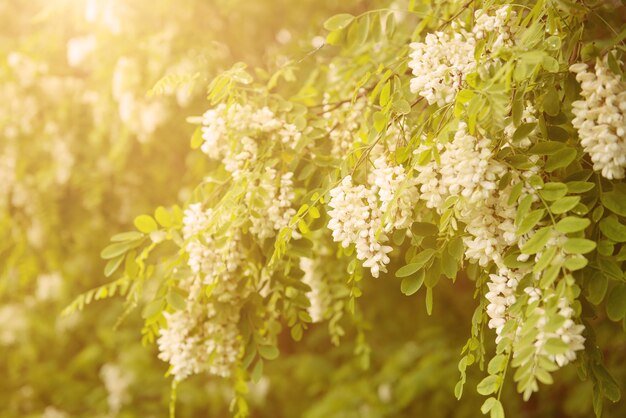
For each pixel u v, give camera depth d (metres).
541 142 1.71
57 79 5.07
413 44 1.90
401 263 3.99
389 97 2.04
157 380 5.87
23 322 6.08
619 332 4.67
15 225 4.95
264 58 5.04
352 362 5.85
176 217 2.47
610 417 4.76
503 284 1.71
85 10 4.90
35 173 5.04
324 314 3.02
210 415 6.11
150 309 2.37
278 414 6.11
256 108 2.39
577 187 1.65
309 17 5.14
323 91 3.10
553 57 1.81
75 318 6.11
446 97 1.82
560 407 5.36
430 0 2.62
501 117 1.58
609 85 1.58
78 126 5.16
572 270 1.54
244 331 2.36
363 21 2.30
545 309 1.51
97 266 5.76
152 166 5.28
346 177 1.90
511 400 5.34
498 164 1.66
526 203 1.62
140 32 4.76
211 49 4.51
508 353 1.65
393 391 5.40
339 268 2.94
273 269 2.28
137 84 4.54
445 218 1.74
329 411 5.34
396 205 1.83
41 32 5.28
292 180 2.37
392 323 5.79
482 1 2.06
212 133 2.34
